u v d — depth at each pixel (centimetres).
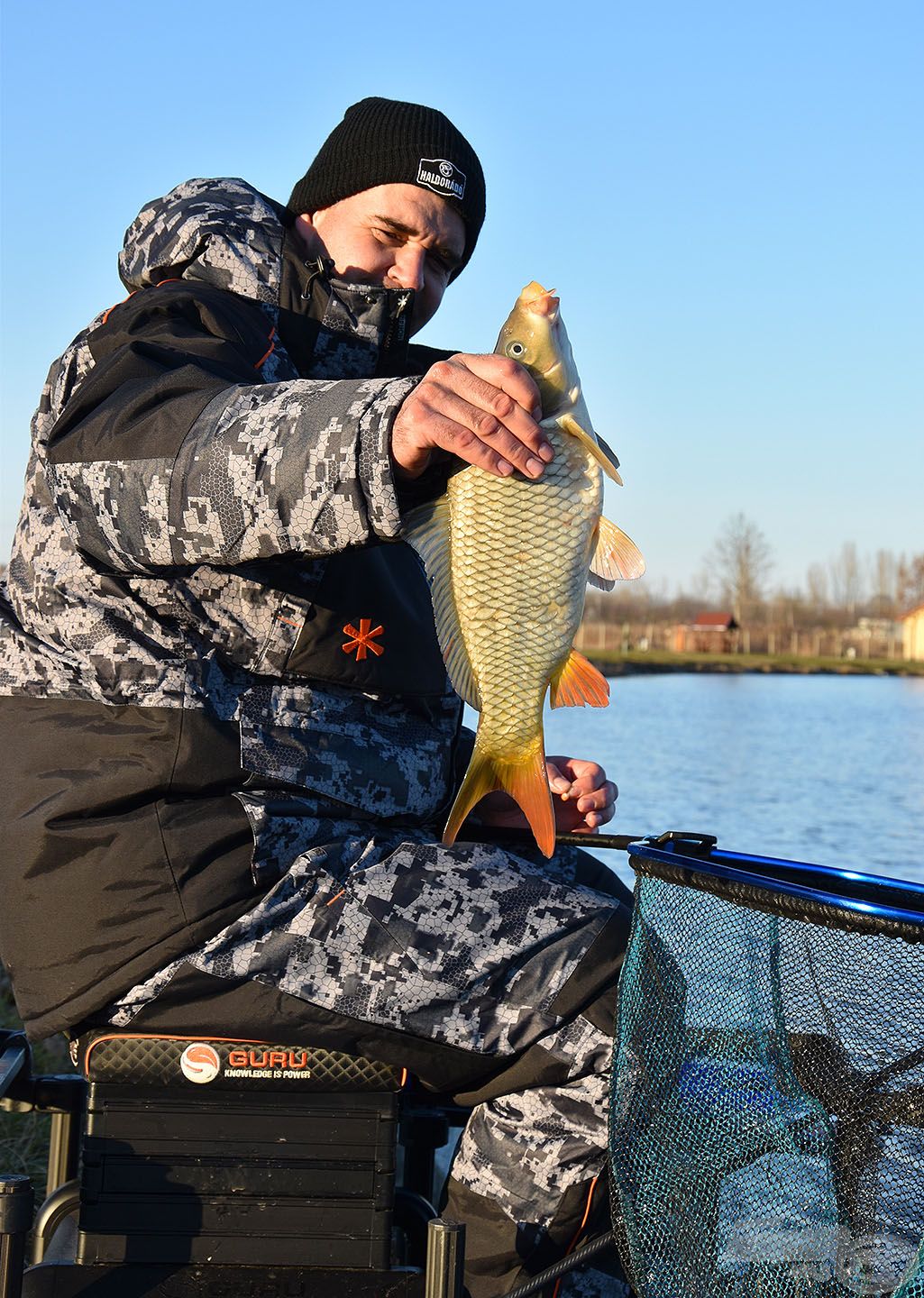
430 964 209
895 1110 169
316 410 190
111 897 206
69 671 216
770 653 7856
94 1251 206
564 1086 213
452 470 203
